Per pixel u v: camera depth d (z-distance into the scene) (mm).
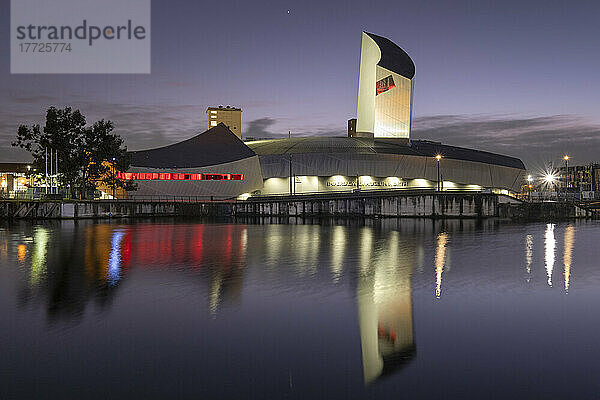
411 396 6867
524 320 11164
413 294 14312
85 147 75250
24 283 16000
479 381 7406
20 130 74062
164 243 31203
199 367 8039
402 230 47688
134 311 12000
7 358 8422
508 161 119188
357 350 8930
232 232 42781
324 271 19047
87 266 20281
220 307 12508
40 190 78062
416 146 113562
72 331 10164
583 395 6887
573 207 89438
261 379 7512
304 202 83750
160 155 90875
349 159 100750
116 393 6977
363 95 130500
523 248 29125
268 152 102000
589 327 10539
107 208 71938
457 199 82875
